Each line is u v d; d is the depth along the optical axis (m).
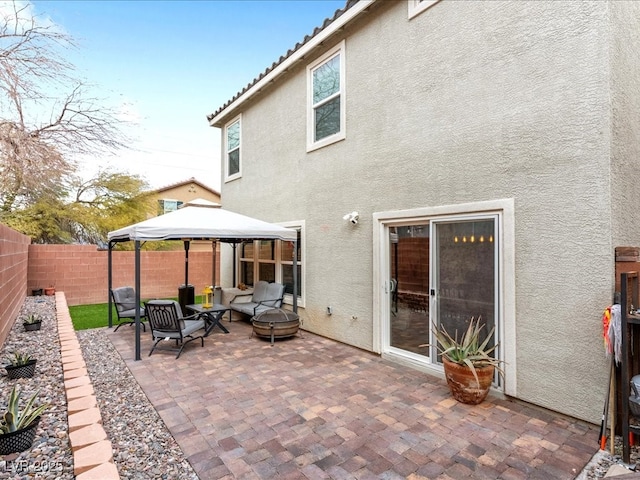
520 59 4.55
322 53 7.87
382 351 6.45
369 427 4.00
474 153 5.04
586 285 3.98
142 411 4.41
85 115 10.90
